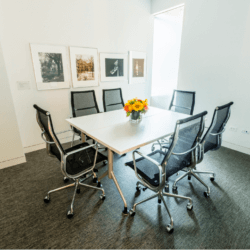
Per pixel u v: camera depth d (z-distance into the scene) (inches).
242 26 99.0
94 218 61.7
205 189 77.5
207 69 120.6
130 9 136.6
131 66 150.7
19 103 102.5
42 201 69.7
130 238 54.3
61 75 113.7
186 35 127.8
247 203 69.1
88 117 93.1
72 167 61.2
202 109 129.5
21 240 53.4
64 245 52.1
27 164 96.9
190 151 59.0
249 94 102.9
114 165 96.3
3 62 82.3
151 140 63.0
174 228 57.7
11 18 90.4
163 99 186.2
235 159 102.7
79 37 115.9
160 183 51.3
